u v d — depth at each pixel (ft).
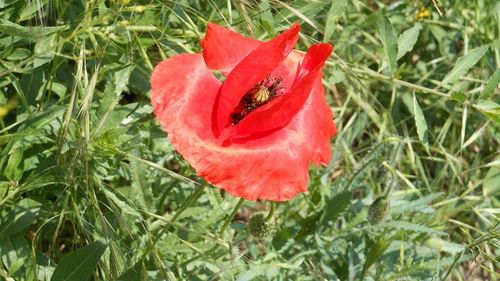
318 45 1.41
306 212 2.00
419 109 1.78
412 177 2.08
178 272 1.71
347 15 2.14
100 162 1.63
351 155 2.08
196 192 1.61
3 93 1.71
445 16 2.25
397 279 1.87
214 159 1.38
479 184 2.09
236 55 1.46
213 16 1.79
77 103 1.63
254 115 1.37
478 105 1.82
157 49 1.81
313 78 1.35
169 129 1.38
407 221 1.88
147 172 1.73
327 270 1.83
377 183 1.98
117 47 1.69
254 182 1.38
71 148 1.60
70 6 1.73
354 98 2.10
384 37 1.78
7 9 1.66
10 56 1.62
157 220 1.68
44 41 1.61
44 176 1.60
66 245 1.81
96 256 1.52
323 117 1.49
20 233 1.60
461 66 1.84
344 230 1.88
